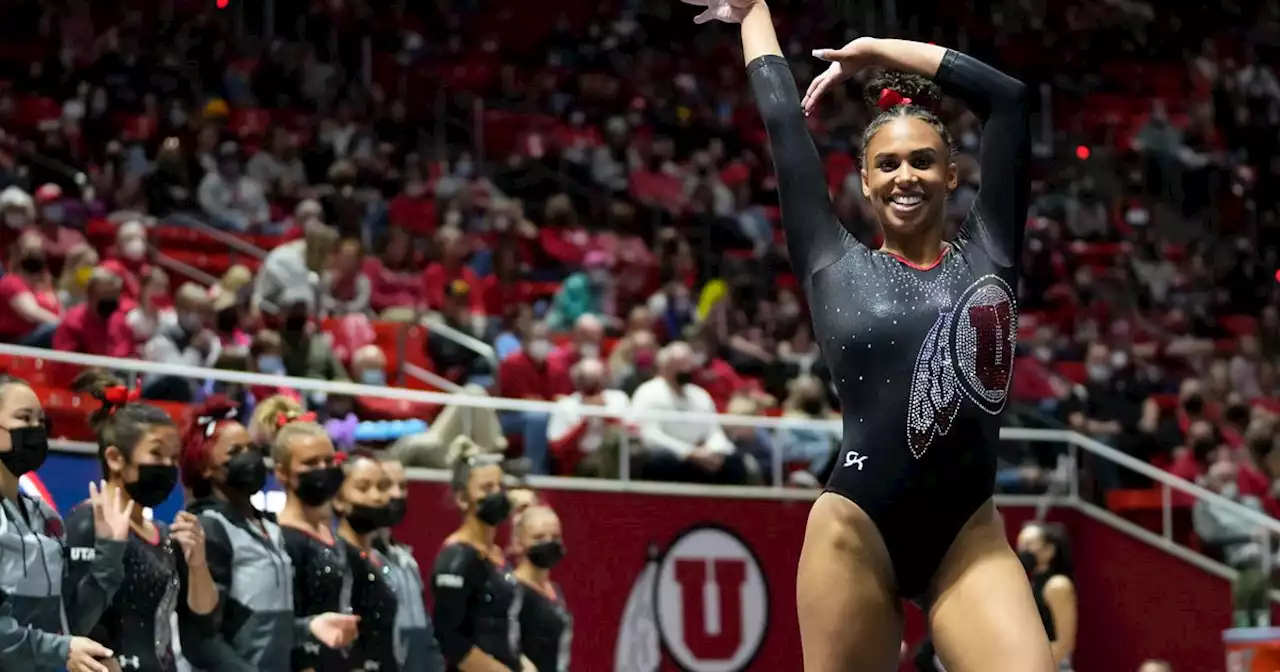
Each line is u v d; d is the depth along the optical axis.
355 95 19.69
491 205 17.28
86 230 14.35
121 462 6.18
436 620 8.34
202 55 18.88
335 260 12.73
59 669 6.21
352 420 9.94
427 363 12.70
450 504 10.16
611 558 11.11
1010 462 13.38
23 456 5.78
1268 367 18.36
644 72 23.30
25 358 8.70
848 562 3.85
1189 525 13.48
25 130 16.89
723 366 13.82
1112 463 13.55
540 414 10.94
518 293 15.60
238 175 15.83
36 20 18.91
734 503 11.66
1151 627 13.29
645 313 12.78
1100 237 21.48
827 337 3.95
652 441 11.40
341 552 7.36
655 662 11.23
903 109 4.01
